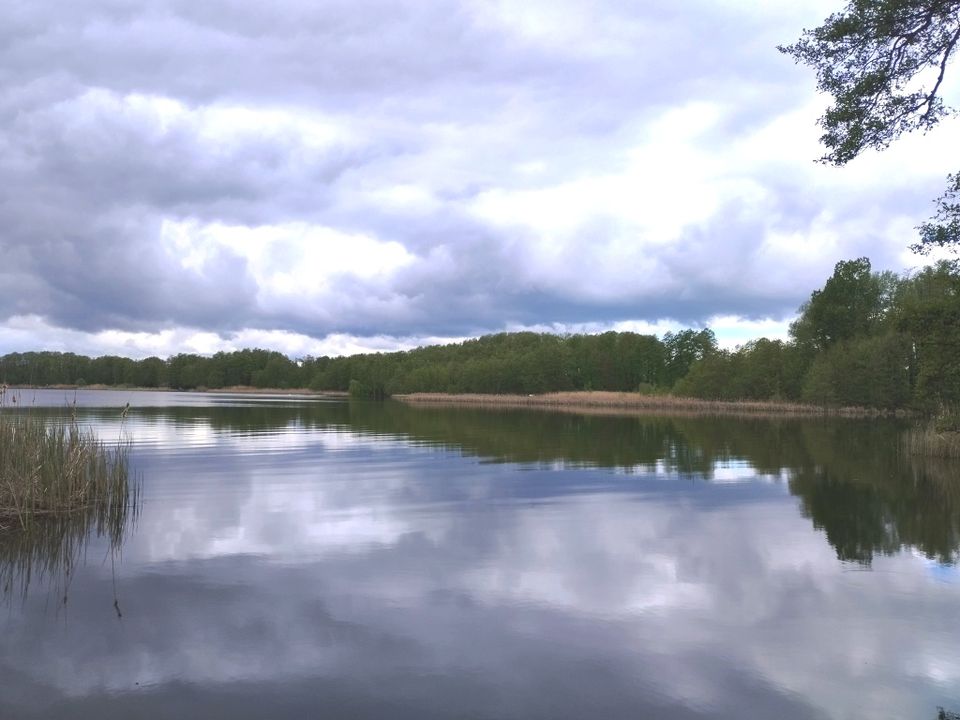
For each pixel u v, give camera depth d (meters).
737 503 16.59
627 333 118.88
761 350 78.19
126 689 6.79
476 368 120.88
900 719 6.21
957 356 19.39
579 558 11.55
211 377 170.25
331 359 179.25
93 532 13.51
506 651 7.68
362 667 7.27
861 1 8.63
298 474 21.61
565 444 32.03
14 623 8.54
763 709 6.39
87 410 59.12
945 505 16.38
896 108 9.25
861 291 74.12
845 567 11.02
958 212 12.20
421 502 16.72
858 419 56.56
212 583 10.18
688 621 8.62
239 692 6.71
